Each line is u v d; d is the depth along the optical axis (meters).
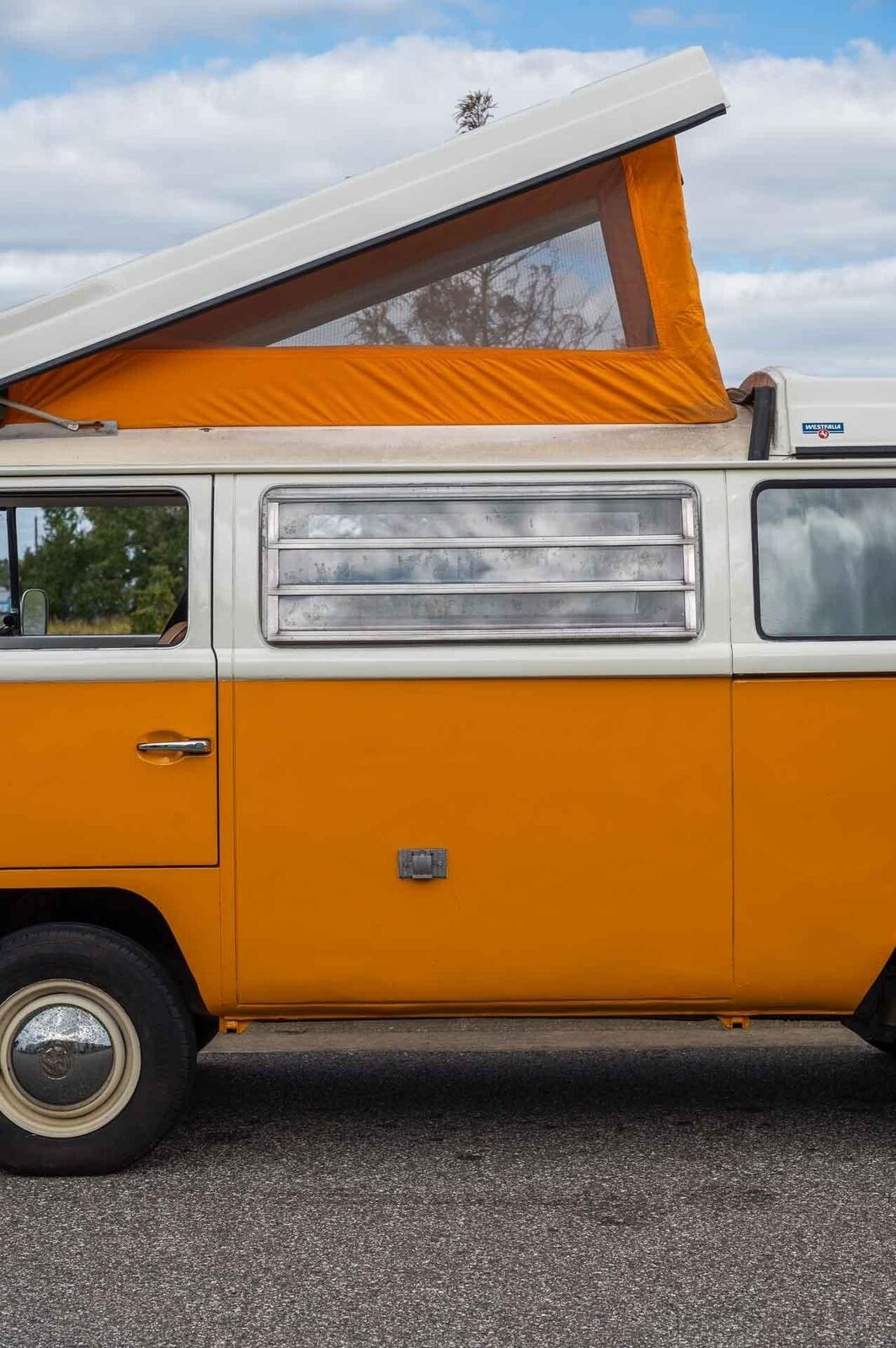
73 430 5.25
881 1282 4.14
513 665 5.01
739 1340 3.77
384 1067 6.68
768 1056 6.82
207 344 5.28
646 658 5.03
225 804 4.99
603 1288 4.11
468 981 5.03
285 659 5.00
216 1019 5.61
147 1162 5.29
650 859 5.03
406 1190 4.97
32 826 4.96
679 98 5.27
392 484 5.10
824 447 5.19
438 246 5.30
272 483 5.10
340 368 5.27
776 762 5.04
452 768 5.01
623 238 5.33
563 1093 6.21
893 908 5.07
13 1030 5.04
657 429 5.29
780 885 5.05
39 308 5.18
